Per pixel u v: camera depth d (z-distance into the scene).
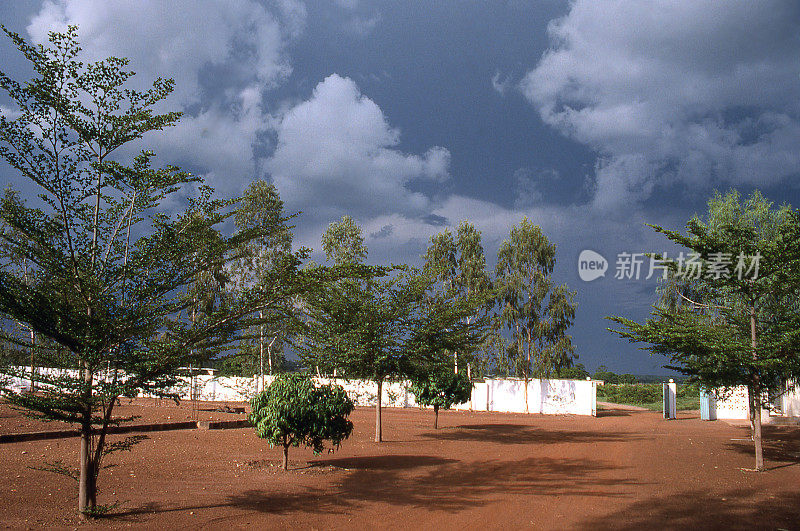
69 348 8.20
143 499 9.11
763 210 22.09
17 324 8.98
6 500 8.70
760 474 12.91
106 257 8.28
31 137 7.99
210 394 33.19
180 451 14.09
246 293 8.50
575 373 55.16
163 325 8.53
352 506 9.10
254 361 33.81
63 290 7.98
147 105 8.95
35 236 7.88
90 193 8.48
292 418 11.65
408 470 12.54
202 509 8.59
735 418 28.80
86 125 8.35
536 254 37.06
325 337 18.42
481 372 39.97
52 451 13.45
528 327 36.78
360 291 18.34
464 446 17.02
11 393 7.44
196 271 9.01
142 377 8.34
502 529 7.96
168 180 8.77
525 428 23.20
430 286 19.33
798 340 12.84
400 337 18.62
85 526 7.55
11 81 7.89
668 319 15.42
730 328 15.21
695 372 15.22
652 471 12.91
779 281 13.48
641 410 38.53
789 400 27.06
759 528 8.29
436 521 8.30
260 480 10.86
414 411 32.59
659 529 8.08
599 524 8.26
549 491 10.52
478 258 39.47
